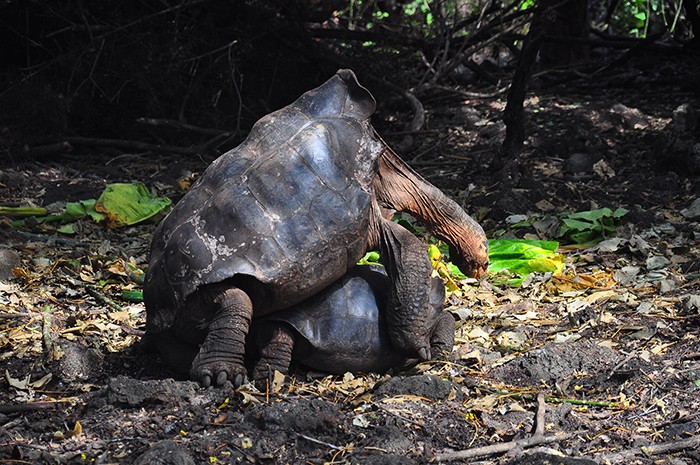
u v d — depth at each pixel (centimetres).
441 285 795
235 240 697
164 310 706
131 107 1778
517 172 1451
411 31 2294
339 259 719
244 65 1861
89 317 909
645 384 720
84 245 1156
